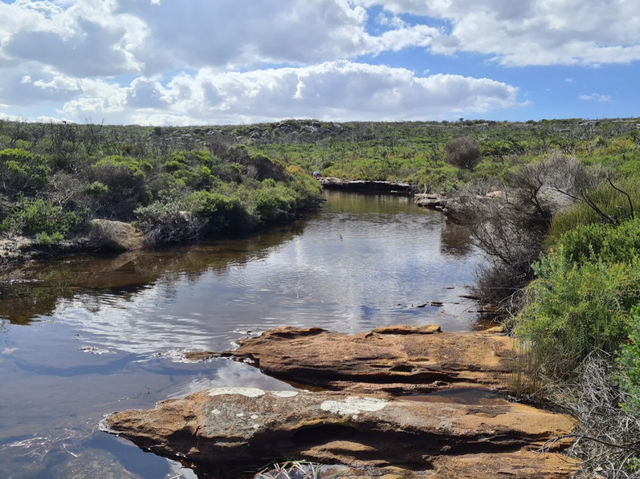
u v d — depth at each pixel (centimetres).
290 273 1127
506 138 5556
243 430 420
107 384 545
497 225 969
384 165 4766
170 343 674
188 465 412
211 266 1191
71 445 426
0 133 2222
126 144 2445
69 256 1251
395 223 2055
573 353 512
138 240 1437
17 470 389
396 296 949
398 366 573
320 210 2572
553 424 420
